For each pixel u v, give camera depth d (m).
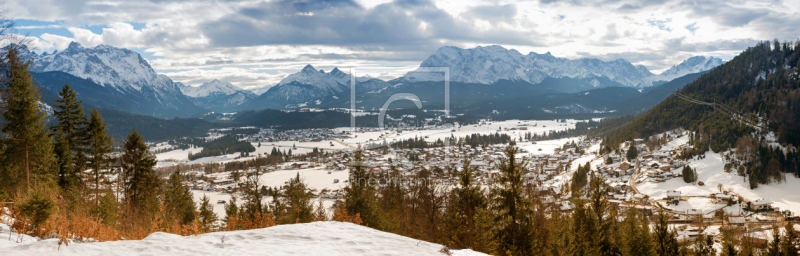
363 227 16.11
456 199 26.92
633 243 29.88
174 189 49.03
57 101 47.12
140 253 10.19
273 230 14.27
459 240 25.55
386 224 30.47
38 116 36.94
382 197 43.94
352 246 12.74
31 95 36.00
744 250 47.44
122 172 49.53
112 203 27.58
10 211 13.53
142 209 40.66
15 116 35.12
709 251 42.94
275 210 45.84
